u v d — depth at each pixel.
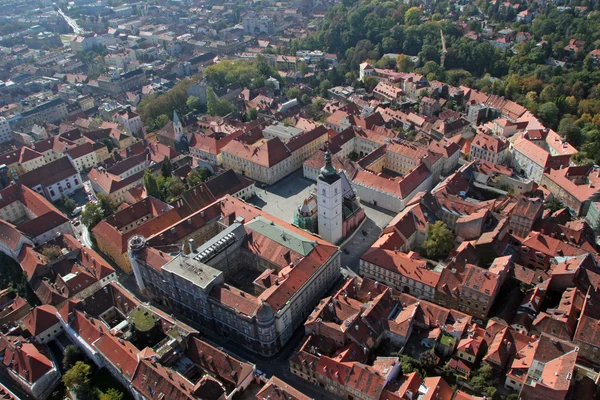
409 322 159.00
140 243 186.62
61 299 184.75
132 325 163.50
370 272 192.12
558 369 136.25
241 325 161.75
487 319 168.12
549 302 172.88
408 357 152.00
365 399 141.38
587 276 173.50
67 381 152.62
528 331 160.62
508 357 149.25
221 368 149.62
